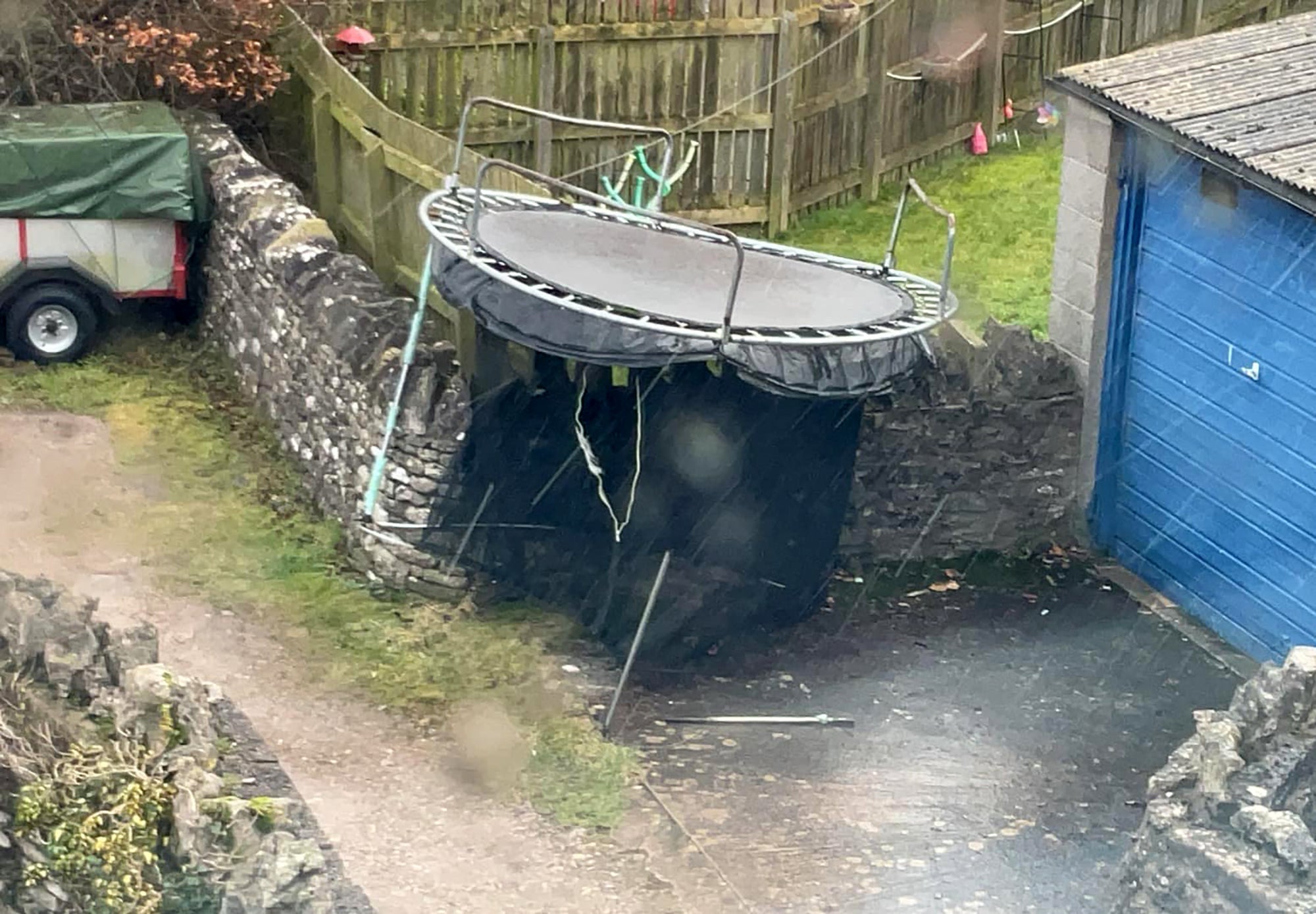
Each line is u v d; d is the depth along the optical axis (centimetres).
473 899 816
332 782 899
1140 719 1028
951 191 1658
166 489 1164
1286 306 1059
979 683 1055
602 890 838
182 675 708
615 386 1012
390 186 1314
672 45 1510
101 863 571
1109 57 1841
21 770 587
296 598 1064
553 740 955
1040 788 956
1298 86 1119
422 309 1074
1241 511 1112
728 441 1020
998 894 867
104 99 1434
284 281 1201
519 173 1000
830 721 1004
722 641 1068
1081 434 1186
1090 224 1159
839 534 1087
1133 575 1188
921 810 930
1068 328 1187
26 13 1407
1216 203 1094
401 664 1012
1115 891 829
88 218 1276
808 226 1577
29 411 1240
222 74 1439
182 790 593
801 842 895
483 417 1048
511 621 1065
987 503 1181
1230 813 702
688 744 973
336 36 1442
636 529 1037
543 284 977
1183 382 1140
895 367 997
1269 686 744
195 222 1324
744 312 995
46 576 1015
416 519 1070
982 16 1705
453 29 1471
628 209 1064
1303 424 1060
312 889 591
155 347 1352
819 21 1541
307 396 1179
